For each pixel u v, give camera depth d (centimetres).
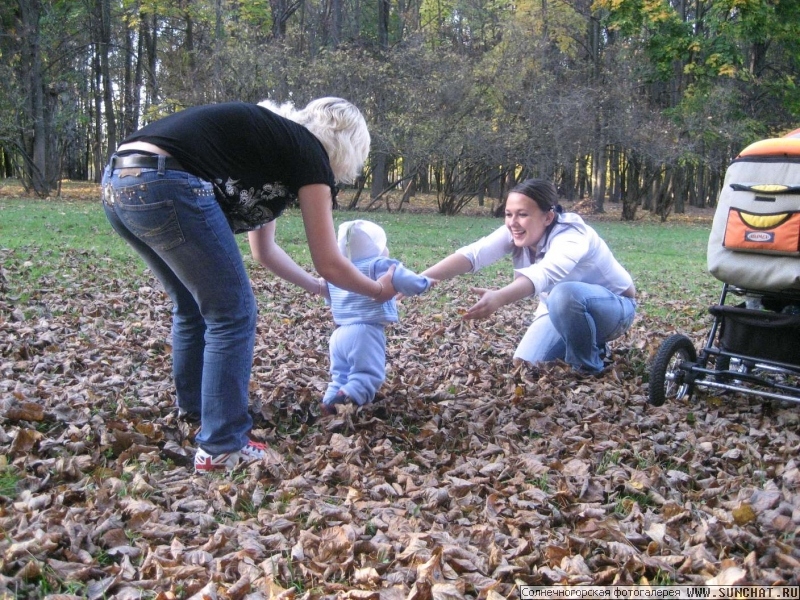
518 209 482
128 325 639
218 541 267
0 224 1451
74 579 238
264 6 2919
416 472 353
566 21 3247
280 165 329
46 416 377
